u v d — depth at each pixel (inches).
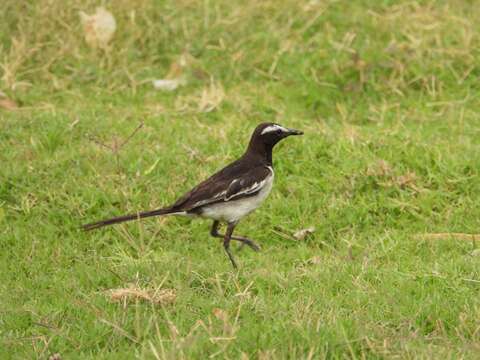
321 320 363.6
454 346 353.4
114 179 524.1
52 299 410.3
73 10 690.2
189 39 689.0
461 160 543.5
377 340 350.3
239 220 457.1
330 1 717.3
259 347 345.1
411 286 412.5
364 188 526.0
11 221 499.5
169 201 511.5
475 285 413.4
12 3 687.1
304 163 546.6
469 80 649.0
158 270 431.5
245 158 462.3
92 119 589.6
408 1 719.7
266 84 655.8
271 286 418.9
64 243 480.1
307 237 494.6
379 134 575.8
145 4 700.0
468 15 702.5
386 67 655.8
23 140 565.3
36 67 661.3
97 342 364.8
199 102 620.4
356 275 427.2
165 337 364.8
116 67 665.0
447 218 502.3
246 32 694.5
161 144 563.5
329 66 661.9
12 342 363.9
